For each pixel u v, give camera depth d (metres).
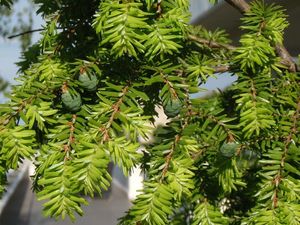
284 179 0.53
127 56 0.54
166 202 0.50
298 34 2.00
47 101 0.52
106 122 0.49
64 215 0.46
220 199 0.70
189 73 0.58
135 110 0.51
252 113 0.54
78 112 0.52
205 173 0.61
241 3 0.64
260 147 0.56
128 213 0.59
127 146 0.48
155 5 0.52
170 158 0.51
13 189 4.29
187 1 0.54
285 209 0.52
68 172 0.47
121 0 0.50
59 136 0.49
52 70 0.57
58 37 0.60
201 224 0.59
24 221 3.82
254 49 0.56
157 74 0.53
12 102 0.51
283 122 0.56
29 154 0.49
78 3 0.59
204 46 0.65
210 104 0.69
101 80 0.53
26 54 0.69
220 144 0.54
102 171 0.46
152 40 0.51
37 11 0.66
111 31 0.49
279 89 0.59
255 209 0.54
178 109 0.52
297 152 0.53
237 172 0.57
